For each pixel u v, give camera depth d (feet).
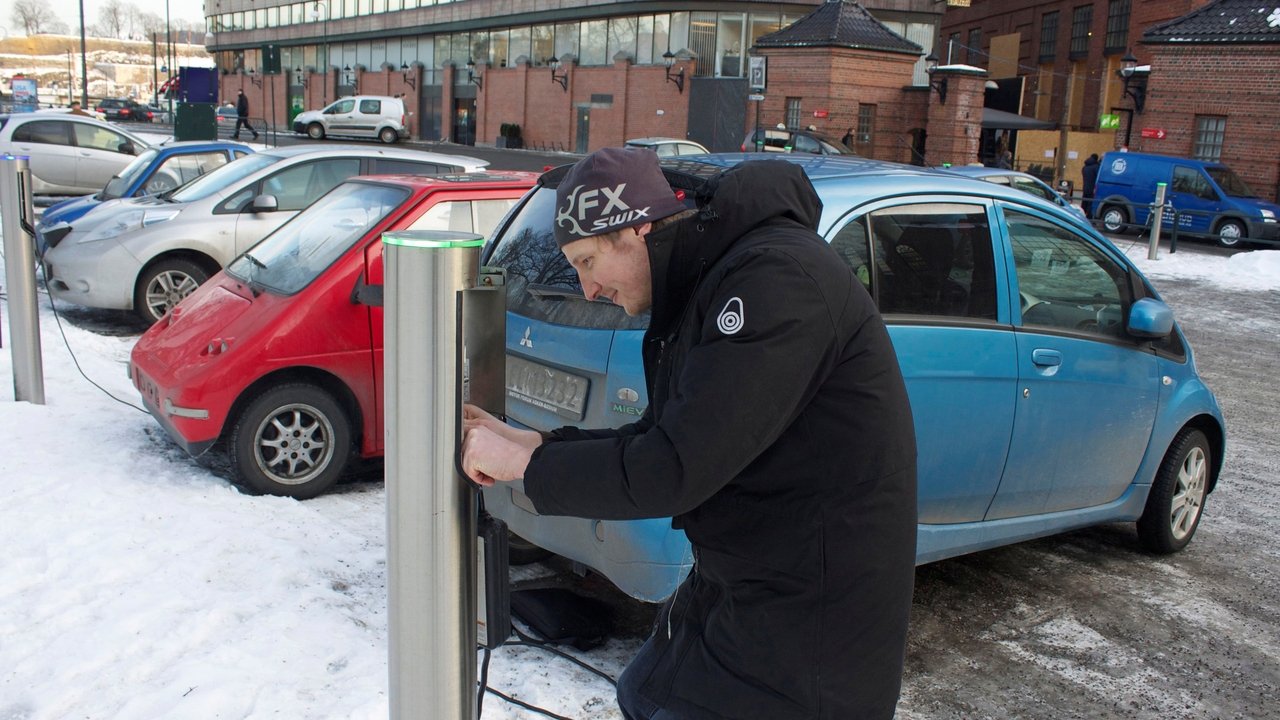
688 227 6.19
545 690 11.14
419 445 5.89
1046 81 136.05
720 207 6.14
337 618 12.37
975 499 13.91
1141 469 16.37
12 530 14.34
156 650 11.29
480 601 6.33
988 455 13.74
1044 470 14.60
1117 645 14.03
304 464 17.53
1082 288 15.11
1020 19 142.61
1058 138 119.03
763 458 6.06
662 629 6.94
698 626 6.62
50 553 13.66
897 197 13.10
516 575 14.71
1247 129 82.28
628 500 5.63
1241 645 14.23
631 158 6.15
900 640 6.24
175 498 16.19
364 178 20.72
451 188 19.20
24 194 19.83
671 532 11.08
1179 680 13.17
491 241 14.53
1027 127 112.27
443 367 5.82
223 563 13.67
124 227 30.37
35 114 61.21
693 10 137.90
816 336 5.72
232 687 10.48
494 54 174.91
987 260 13.84
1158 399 16.16
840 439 5.94
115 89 565.12
